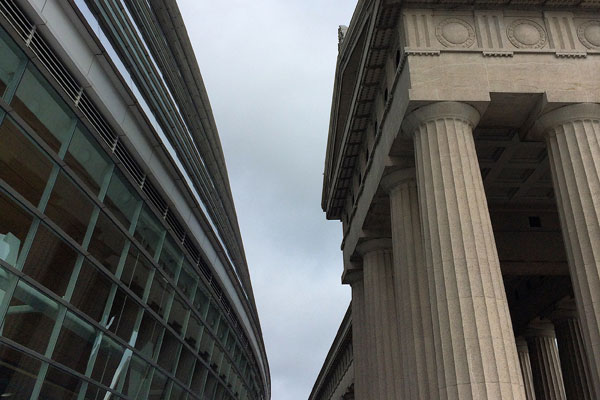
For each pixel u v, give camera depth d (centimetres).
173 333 1973
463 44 1617
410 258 1717
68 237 1276
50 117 1234
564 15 1675
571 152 1470
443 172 1445
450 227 1375
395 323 2147
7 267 1067
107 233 1485
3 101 1059
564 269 2267
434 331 1317
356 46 2181
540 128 1575
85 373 1375
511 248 2286
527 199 2312
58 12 1250
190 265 2202
